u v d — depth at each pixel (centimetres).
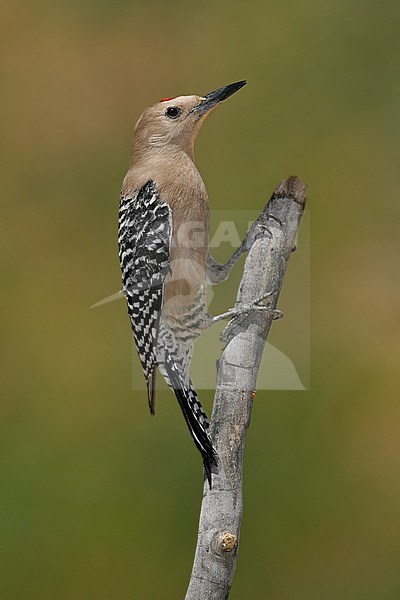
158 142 707
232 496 521
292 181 573
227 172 1184
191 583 521
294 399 1062
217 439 527
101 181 1197
